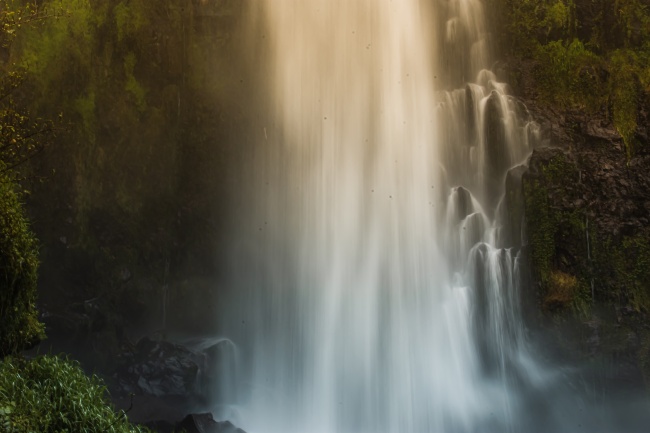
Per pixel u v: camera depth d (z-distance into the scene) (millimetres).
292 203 23312
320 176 23391
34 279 12312
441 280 22234
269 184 23422
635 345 21219
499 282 21656
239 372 21922
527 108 23516
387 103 23828
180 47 23484
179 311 22750
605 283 21688
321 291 22594
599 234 22031
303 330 22359
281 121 23719
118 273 22219
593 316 21391
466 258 22266
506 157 23094
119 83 22859
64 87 22125
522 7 24422
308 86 23875
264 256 23047
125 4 23062
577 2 24453
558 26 24297
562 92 23453
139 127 22938
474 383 21188
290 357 22203
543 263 21453
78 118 22188
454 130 23500
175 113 23266
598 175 22484
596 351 21062
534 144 23125
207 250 23141
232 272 23062
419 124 23688
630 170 22609
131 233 22594
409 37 24281
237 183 23406
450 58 24234
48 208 21625
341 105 23781
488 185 23047
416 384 21328
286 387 21797
